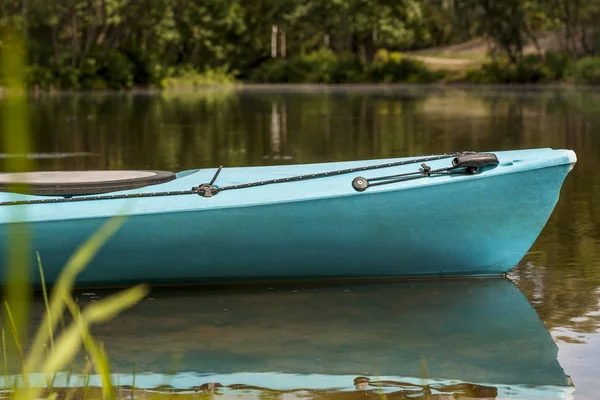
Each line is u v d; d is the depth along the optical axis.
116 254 4.22
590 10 40.94
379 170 4.62
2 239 4.00
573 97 26.27
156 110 21.02
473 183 4.26
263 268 4.41
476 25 42.28
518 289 4.21
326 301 4.08
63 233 4.11
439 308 3.90
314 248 4.35
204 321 3.71
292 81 45.56
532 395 2.72
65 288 1.09
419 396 2.73
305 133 13.91
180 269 4.34
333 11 45.75
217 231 4.23
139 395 2.74
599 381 2.85
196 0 42.97
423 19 48.78
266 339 3.42
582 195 6.90
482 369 3.00
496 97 26.91
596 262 4.72
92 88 36.81
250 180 4.67
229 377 2.93
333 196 4.23
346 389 2.81
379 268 4.47
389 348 3.28
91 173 4.66
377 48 50.62
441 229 4.34
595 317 3.68
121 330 3.55
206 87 40.53
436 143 12.07
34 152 11.05
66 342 1.05
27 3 34.59
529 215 4.36
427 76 44.25
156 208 4.16
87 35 41.38
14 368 3.00
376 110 20.44
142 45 43.28
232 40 46.88
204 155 10.56
